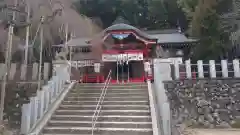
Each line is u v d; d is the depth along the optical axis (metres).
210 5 13.96
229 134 8.32
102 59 17.80
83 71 17.75
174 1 30.72
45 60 18.45
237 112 9.91
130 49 18.28
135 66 19.53
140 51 17.86
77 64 17.55
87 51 19.16
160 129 7.20
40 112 8.11
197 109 10.18
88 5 29.97
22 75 11.48
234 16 13.03
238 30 12.96
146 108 8.72
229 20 13.47
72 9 12.73
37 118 7.95
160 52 18.41
